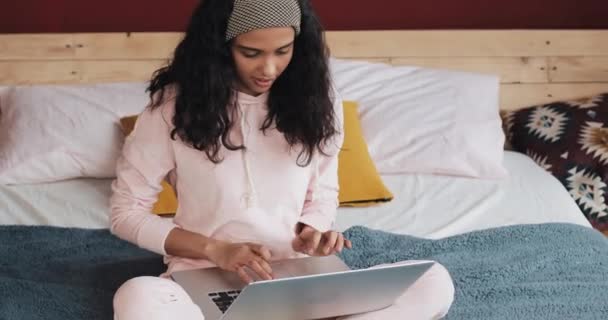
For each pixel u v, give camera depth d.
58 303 1.87
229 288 1.69
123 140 2.64
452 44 3.08
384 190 2.52
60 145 2.58
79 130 2.62
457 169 2.68
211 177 1.75
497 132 2.75
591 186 2.77
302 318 1.63
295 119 1.76
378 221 2.41
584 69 3.13
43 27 3.01
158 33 2.97
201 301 1.64
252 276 1.72
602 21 3.18
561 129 2.91
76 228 2.29
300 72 1.76
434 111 2.77
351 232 2.23
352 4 3.11
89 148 2.60
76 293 1.92
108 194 2.54
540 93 3.13
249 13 1.63
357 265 2.08
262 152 1.78
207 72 1.70
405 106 2.78
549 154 2.87
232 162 1.76
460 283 2.00
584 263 2.12
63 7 3.00
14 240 2.21
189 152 1.75
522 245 2.21
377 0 3.11
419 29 3.15
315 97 1.76
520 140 2.98
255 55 1.67
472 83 2.88
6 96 2.78
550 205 2.54
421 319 1.69
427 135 2.71
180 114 1.72
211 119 1.71
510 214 2.47
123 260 2.12
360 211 2.48
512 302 1.91
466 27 3.17
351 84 2.85
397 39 3.05
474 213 2.46
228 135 1.75
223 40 1.69
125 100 2.72
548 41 3.11
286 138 1.77
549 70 3.12
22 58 2.93
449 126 2.73
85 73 2.96
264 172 1.78
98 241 2.23
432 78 2.89
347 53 3.04
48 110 2.66
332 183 1.89
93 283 2.00
